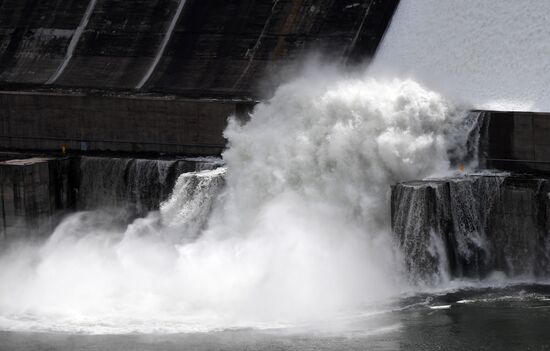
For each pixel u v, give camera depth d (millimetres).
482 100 116312
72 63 150875
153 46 147000
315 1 138500
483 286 98562
